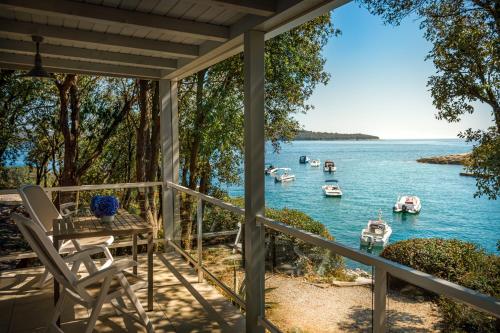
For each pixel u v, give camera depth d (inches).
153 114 340.8
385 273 62.8
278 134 382.6
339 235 884.6
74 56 148.3
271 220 102.8
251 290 111.7
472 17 212.1
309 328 86.9
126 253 309.4
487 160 198.4
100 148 396.8
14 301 133.3
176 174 200.4
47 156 411.2
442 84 217.3
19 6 92.2
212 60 150.3
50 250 90.0
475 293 46.6
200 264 154.5
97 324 116.6
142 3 101.6
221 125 328.5
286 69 329.1
